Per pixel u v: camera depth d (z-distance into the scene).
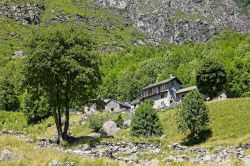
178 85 130.88
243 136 62.41
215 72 107.12
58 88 54.22
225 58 167.62
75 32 55.97
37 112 104.12
